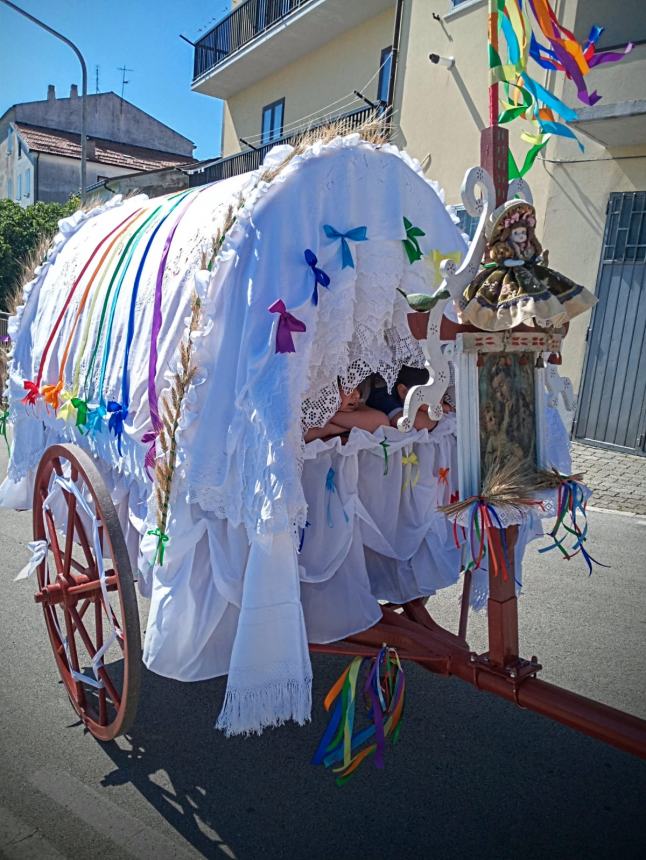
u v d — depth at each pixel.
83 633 3.28
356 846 2.64
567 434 3.44
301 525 2.48
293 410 2.51
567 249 9.12
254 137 17.27
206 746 3.20
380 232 3.01
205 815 2.78
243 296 2.70
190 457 2.62
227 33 17.11
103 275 3.66
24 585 4.80
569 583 5.16
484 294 2.43
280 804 2.85
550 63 2.93
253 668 2.43
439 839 2.69
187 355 2.63
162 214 3.52
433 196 3.34
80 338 3.65
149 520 2.76
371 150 3.06
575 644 4.25
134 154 31.47
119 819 2.74
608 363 8.91
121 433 3.15
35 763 3.05
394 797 2.91
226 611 2.76
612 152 8.59
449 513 2.47
